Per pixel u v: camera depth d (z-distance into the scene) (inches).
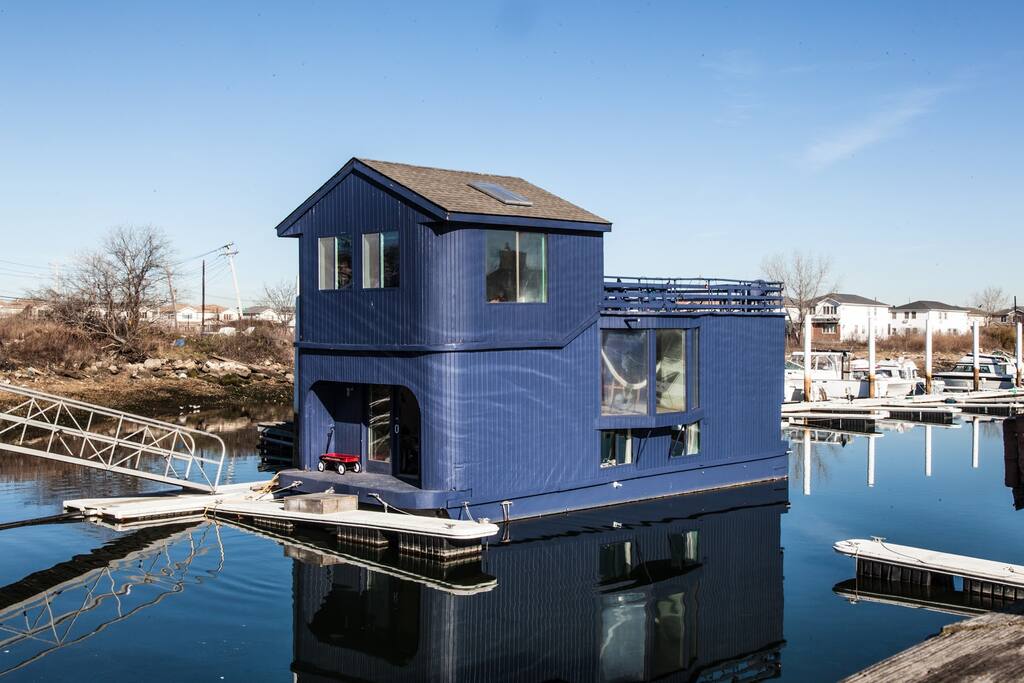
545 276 794.8
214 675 471.8
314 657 497.0
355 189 789.2
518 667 490.0
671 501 874.8
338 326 808.3
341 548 703.1
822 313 4483.3
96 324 2076.8
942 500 899.4
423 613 566.3
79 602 578.6
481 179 871.1
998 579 568.4
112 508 781.3
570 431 810.8
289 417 1549.0
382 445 821.2
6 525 761.6
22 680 462.0
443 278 732.0
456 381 732.7
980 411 1808.6
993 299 5689.0
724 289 946.7
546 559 677.3
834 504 876.6
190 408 1652.3
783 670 482.6
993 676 403.9
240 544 709.9
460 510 734.5
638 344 852.0
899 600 589.3
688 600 594.6
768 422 994.7
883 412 1632.6
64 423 1389.0
